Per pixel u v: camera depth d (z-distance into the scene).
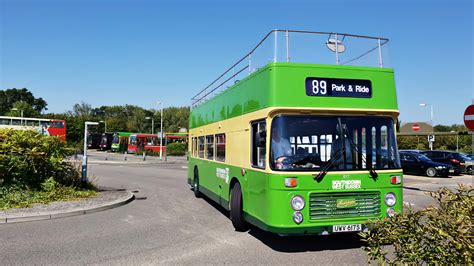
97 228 8.53
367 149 6.69
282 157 6.37
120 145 62.25
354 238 7.72
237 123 8.48
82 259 6.21
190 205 11.90
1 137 11.71
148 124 105.75
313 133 6.52
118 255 6.46
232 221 8.38
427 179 23.98
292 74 6.63
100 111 141.25
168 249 6.87
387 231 3.95
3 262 6.02
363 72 6.94
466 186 4.00
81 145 57.97
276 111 6.51
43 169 12.29
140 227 8.69
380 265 4.01
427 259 3.61
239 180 8.14
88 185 14.31
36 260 6.13
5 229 8.31
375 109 6.83
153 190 15.66
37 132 12.67
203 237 7.79
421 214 3.86
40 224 8.87
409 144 60.00
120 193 13.63
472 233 3.50
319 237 7.83
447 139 66.44
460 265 3.44
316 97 6.64
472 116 7.69
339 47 7.27
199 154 13.10
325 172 6.37
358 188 6.49
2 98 109.19
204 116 12.40
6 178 11.47
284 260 6.23
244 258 6.34
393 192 6.68
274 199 6.30
